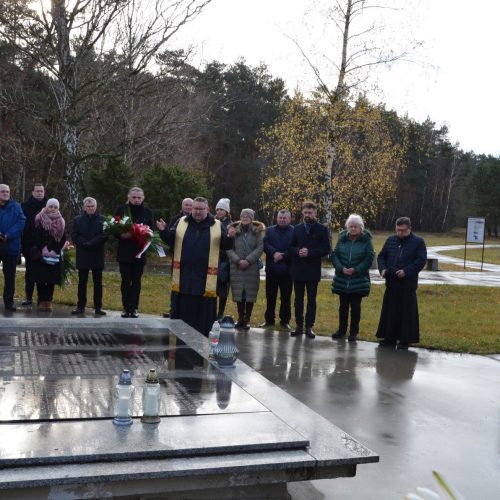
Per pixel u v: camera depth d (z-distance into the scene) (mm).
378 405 6367
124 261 10047
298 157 28906
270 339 9516
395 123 31812
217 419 4074
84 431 3717
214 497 3705
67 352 5594
